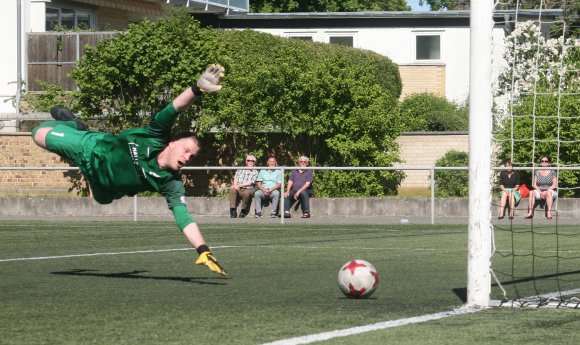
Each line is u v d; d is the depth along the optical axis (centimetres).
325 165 3120
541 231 2116
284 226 2308
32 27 4122
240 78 3098
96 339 727
